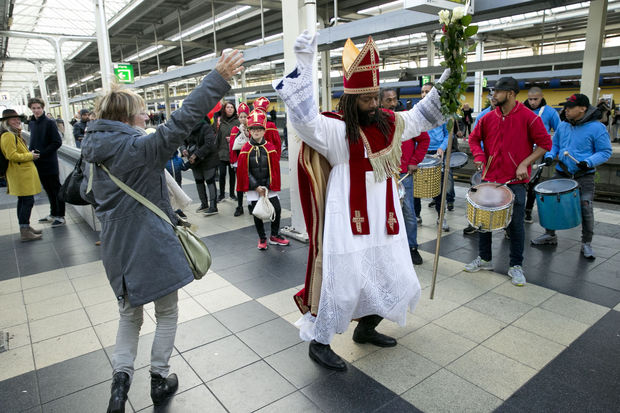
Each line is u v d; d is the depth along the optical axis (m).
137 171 2.04
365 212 2.33
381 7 12.68
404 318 2.54
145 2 12.45
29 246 5.39
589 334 2.88
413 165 4.09
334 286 2.30
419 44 18.47
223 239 5.40
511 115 3.68
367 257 2.37
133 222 2.06
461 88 2.45
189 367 2.65
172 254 2.12
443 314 3.22
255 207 4.69
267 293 3.72
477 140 4.02
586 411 2.17
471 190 3.93
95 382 2.56
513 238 3.75
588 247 4.28
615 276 3.80
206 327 3.15
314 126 2.17
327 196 2.37
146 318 3.32
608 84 14.80
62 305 3.65
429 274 4.00
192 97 2.03
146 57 21.86
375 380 2.46
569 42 18.36
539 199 4.30
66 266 4.62
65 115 16.30
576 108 4.25
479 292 3.58
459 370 2.53
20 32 15.27
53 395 2.45
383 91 4.23
